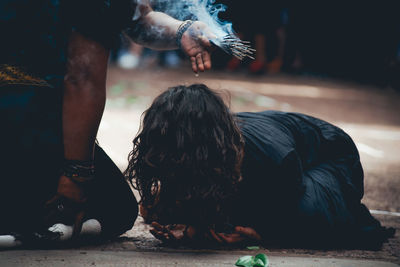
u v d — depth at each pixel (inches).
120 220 166.4
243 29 1082.7
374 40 1159.0
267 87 879.7
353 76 1182.3
